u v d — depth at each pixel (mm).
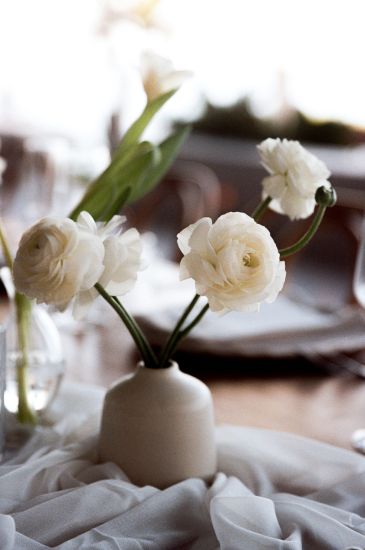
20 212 1987
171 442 869
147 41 4984
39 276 763
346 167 4457
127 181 961
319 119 5113
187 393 876
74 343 1267
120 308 866
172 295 1468
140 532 798
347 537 791
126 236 809
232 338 1194
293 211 873
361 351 1283
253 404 1098
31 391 977
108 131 5137
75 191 1783
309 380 1178
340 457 931
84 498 809
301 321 1272
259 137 5074
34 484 859
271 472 908
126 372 1176
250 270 758
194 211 2561
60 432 983
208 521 829
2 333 895
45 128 6012
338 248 4531
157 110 948
